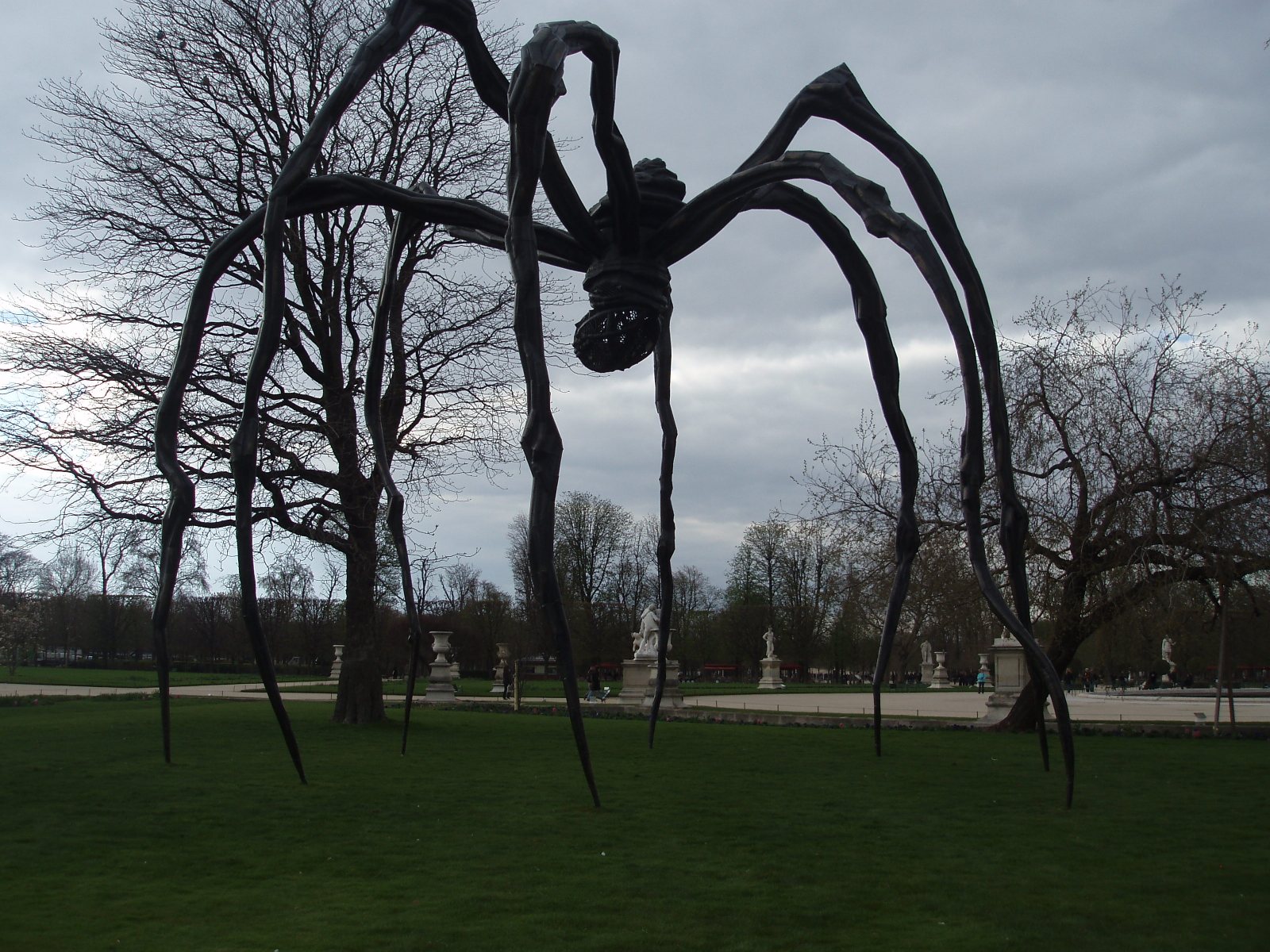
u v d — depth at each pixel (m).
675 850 7.33
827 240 9.80
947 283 8.06
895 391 10.29
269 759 12.58
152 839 7.77
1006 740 16.75
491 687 48.03
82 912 5.81
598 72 8.20
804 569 71.56
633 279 9.23
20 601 54.72
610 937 5.30
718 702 36.41
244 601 9.68
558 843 7.54
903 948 5.15
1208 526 19.05
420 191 10.24
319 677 59.12
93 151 18.61
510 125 7.68
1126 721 24.02
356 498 19.08
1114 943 5.26
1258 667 63.38
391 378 19.47
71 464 18.28
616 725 19.72
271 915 5.75
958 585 20.92
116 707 24.25
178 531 10.02
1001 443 8.50
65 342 18.22
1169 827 8.25
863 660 71.75
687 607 79.00
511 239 7.77
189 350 9.85
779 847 7.41
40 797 9.59
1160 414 19.89
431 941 5.23
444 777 10.91
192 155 18.81
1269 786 10.70
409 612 12.24
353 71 8.73
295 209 9.82
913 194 8.73
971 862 6.98
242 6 18.70
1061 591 20.52
